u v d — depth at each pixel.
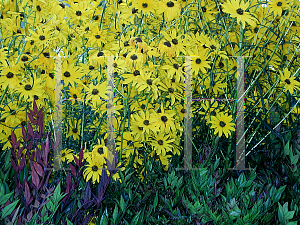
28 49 1.56
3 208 1.20
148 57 1.50
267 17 1.63
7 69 1.43
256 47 1.57
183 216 1.28
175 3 1.53
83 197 1.31
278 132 1.51
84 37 1.67
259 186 1.30
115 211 1.24
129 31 1.60
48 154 1.28
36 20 1.61
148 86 1.39
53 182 1.33
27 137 1.28
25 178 1.26
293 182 1.33
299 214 1.29
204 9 1.67
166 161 1.44
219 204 1.27
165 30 1.55
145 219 1.30
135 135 1.46
